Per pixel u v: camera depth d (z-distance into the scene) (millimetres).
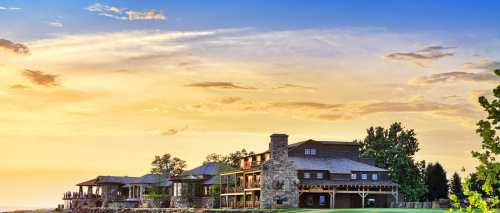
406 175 145750
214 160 180250
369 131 158750
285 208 106500
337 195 116312
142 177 149750
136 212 131875
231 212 103875
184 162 190625
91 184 157000
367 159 129875
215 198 124812
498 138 10812
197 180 131125
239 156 177250
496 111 10781
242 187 115812
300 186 111125
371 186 115625
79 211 154250
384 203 119188
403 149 150250
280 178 108875
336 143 127625
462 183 11742
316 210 89188
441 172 142500
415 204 109188
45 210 180875
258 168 109688
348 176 118562
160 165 188875
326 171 118375
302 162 120125
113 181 152500
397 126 156500
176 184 134500
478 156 11133
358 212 78250
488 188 11172
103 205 151375
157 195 136625
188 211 115500
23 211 189625
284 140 110250
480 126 10898
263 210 100750
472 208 11758
